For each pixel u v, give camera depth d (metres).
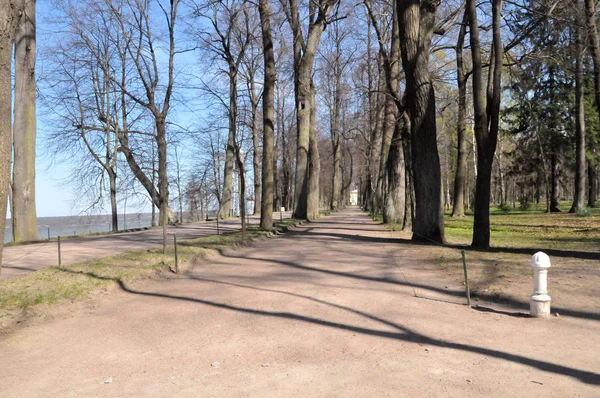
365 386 4.89
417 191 17.52
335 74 46.94
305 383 5.00
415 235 17.62
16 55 22.45
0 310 7.58
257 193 56.78
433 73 24.30
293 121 61.50
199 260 13.43
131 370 5.53
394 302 8.53
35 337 6.88
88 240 22.38
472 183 62.28
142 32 19.20
